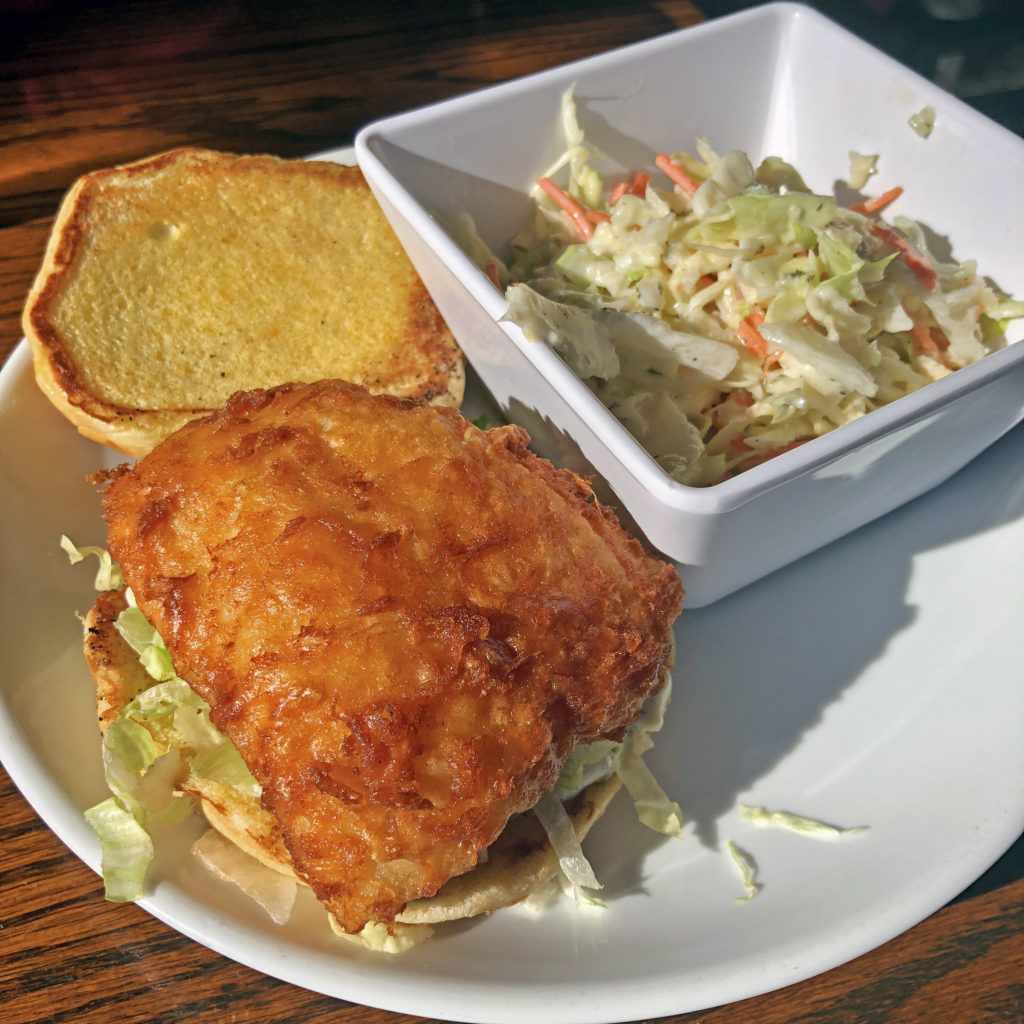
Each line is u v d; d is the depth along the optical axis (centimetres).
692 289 26
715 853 21
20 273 30
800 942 19
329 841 17
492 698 18
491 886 19
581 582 19
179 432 21
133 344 26
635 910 20
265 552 18
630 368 25
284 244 28
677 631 24
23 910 20
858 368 24
